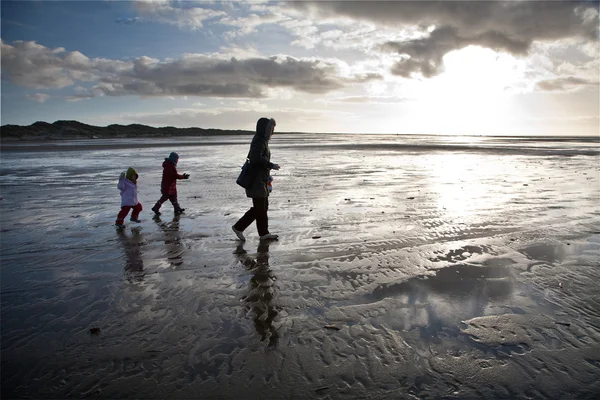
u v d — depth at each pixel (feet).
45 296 14.32
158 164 71.00
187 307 13.32
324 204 31.45
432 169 60.49
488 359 10.11
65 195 37.81
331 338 11.23
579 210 28.07
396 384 9.23
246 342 11.10
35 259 18.49
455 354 10.34
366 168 62.80
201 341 11.18
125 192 24.93
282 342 11.07
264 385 9.27
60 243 21.17
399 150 122.52
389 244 20.13
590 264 16.76
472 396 8.79
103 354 10.61
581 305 12.98
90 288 15.01
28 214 29.07
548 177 48.73
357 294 14.14
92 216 28.32
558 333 11.26
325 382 9.34
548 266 16.62
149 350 10.77
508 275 15.70
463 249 19.12
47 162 77.10
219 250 19.66
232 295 14.21
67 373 9.82
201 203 33.09
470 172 55.57
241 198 35.24
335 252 18.94
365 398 8.79
